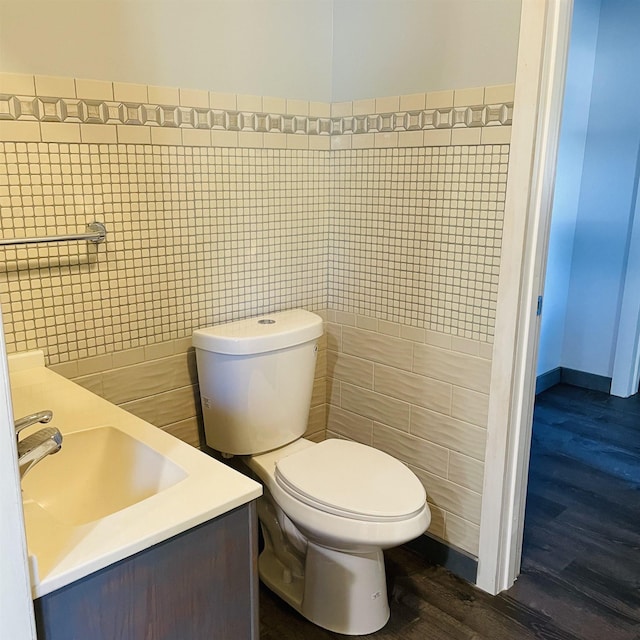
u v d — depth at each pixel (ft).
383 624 5.70
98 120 4.96
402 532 4.89
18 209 4.62
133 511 2.92
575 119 10.75
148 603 2.83
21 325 4.78
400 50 6.08
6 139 4.48
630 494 8.05
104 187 5.09
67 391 4.51
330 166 7.06
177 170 5.57
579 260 11.63
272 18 6.09
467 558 6.35
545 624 5.75
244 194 6.20
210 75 5.69
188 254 5.82
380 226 6.64
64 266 4.94
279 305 6.86
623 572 6.51
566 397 11.50
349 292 7.16
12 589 2.20
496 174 5.48
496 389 5.79
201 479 3.25
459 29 5.55
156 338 5.72
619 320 11.28
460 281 5.95
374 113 6.47
